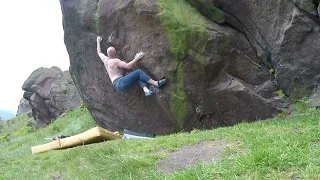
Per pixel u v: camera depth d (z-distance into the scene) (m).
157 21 8.53
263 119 8.17
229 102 8.41
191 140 6.11
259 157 4.00
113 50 8.92
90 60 10.05
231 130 6.45
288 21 7.79
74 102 18.86
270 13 7.96
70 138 8.78
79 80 10.82
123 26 8.94
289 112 7.79
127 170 4.86
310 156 3.95
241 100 8.29
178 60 8.51
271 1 7.89
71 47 10.53
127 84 8.57
